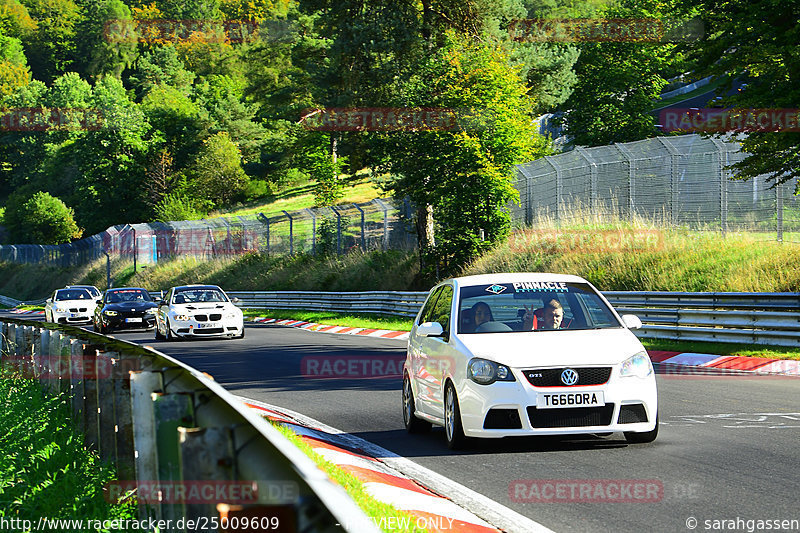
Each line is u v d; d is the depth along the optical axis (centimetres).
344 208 14788
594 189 9694
